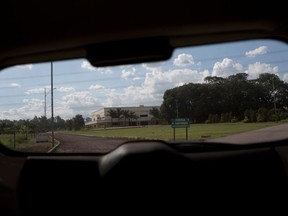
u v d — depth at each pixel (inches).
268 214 124.6
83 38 165.8
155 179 122.3
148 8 145.5
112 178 124.8
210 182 125.4
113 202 124.6
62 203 134.1
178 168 123.5
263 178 127.2
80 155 147.3
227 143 143.9
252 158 130.6
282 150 139.6
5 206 138.7
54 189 136.5
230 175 127.0
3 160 154.1
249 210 124.9
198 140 157.9
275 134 158.6
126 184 123.5
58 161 139.3
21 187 139.6
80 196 131.8
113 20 153.0
